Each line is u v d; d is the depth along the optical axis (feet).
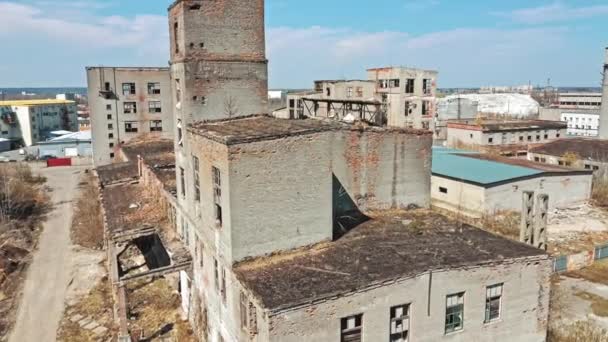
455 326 60.80
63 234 153.48
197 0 76.28
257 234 61.46
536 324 65.21
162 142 212.84
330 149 65.05
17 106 372.58
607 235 134.72
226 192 59.88
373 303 54.65
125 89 219.20
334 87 223.10
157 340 84.79
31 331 90.99
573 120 361.30
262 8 81.92
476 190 143.02
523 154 238.07
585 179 160.25
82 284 112.68
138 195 126.31
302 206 64.03
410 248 65.05
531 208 84.99
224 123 77.15
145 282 108.47
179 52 80.12
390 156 81.20
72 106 470.80
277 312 49.39
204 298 77.71
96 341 86.38
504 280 61.77
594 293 100.07
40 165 297.53
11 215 166.71
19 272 120.78
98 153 219.82
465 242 67.77
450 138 251.39
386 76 230.07
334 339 53.06
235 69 80.64
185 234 89.15
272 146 60.70
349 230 72.79
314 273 57.57
